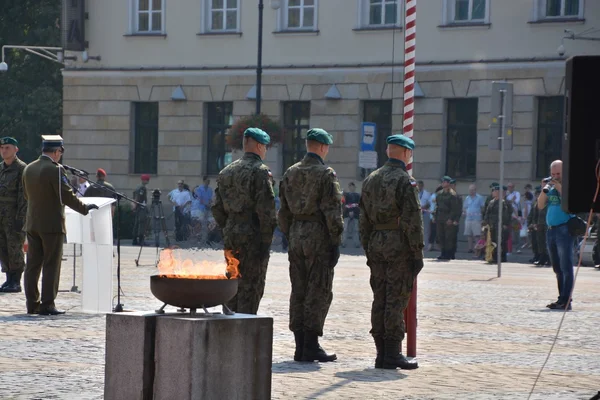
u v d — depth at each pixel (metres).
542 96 40.41
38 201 15.61
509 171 40.75
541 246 30.83
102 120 47.59
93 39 47.66
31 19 55.44
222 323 7.71
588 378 10.91
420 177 42.12
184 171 46.47
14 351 12.01
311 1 44.44
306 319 11.66
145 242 38.97
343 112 43.75
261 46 43.34
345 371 11.12
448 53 41.81
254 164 12.07
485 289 21.41
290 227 11.99
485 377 10.88
